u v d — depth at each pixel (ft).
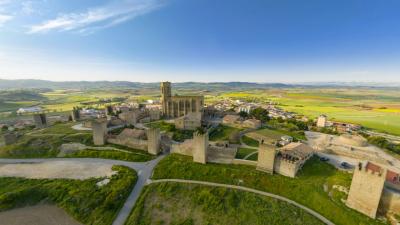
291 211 166.50
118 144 293.23
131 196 189.37
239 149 269.64
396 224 144.77
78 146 284.61
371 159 250.37
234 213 167.84
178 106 460.55
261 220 160.97
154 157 260.01
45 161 255.09
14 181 209.46
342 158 257.14
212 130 354.54
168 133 326.24
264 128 377.50
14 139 301.22
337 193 176.86
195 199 182.80
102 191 190.49
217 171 215.31
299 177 202.18
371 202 151.94
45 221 164.96
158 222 162.30
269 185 194.18
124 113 396.37
